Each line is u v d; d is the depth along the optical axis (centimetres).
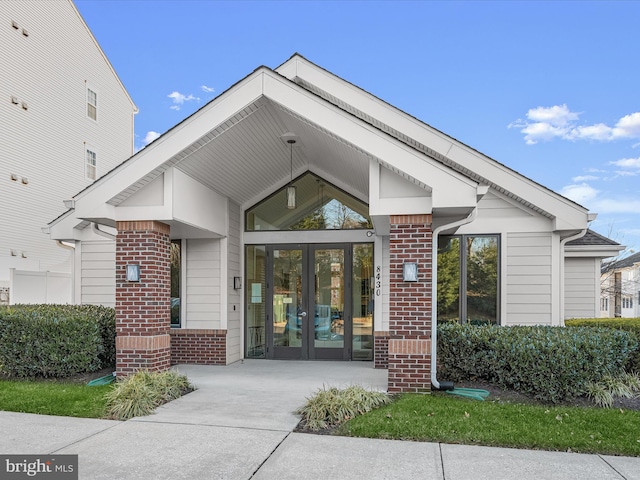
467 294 945
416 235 693
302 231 1049
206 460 450
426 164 665
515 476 417
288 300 1056
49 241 1867
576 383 643
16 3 1719
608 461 451
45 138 1848
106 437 511
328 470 428
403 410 590
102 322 821
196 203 846
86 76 2089
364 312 1028
